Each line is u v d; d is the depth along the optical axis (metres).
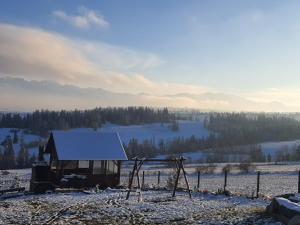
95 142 43.06
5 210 25.48
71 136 42.94
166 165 103.25
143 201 29.39
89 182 41.12
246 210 24.20
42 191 38.28
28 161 143.50
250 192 34.78
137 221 21.97
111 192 36.03
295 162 113.88
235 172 67.19
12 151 148.38
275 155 156.38
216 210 24.92
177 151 175.38
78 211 24.94
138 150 166.75
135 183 47.34
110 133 44.78
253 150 156.12
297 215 18.20
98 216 23.34
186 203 28.09
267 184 47.00
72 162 41.50
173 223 21.27
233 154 164.75
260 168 81.12
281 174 63.00
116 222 21.72
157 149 179.00
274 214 20.52
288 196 22.81
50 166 42.34
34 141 194.12
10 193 38.56
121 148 43.25
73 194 34.94
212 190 36.75
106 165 42.03
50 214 23.98
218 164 104.31
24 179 60.31
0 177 65.94
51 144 44.00
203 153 168.50
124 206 26.81
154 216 23.20
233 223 20.33
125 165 101.44
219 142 190.12
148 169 84.38
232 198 30.58
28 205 28.03
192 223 21.06
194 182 49.56
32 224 20.94
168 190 36.69
